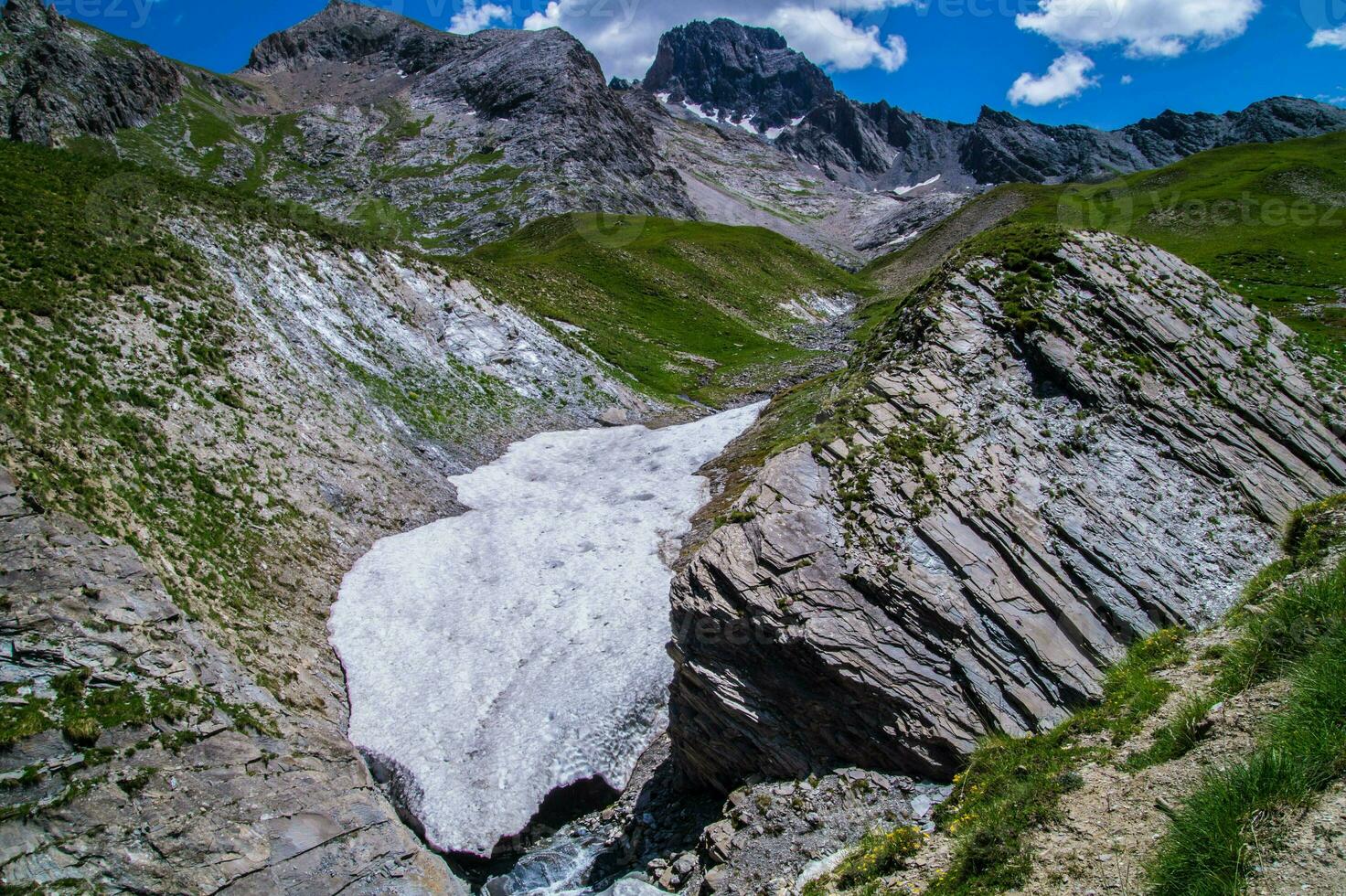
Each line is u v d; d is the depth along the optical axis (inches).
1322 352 1192.2
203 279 1615.4
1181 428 1013.8
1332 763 431.5
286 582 1206.3
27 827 660.7
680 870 786.2
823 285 5152.6
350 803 878.4
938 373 1055.0
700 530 1545.3
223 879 716.0
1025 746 694.5
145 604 890.7
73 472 992.9
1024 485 917.2
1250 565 869.8
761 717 831.7
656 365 2878.9
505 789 1008.2
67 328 1221.1
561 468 1921.8
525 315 2541.8
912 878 581.0
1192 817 450.0
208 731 825.5
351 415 1653.5
